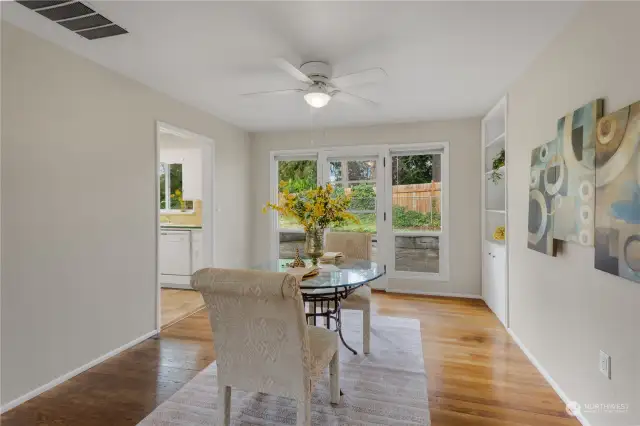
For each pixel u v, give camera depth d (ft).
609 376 5.47
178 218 18.20
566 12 6.40
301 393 5.26
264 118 14.12
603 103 5.60
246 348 5.45
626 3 5.02
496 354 9.07
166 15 6.48
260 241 16.75
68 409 6.73
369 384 7.58
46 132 7.43
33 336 7.18
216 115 13.69
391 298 14.29
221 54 8.16
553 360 7.47
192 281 5.15
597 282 5.79
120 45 7.71
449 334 10.40
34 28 6.93
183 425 6.24
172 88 10.52
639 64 4.75
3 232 6.65
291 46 7.75
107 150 8.95
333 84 8.92
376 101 11.84
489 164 13.67
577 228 6.28
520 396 7.12
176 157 17.98
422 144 14.71
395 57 8.31
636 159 4.65
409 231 15.19
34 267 7.20
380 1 6.05
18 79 6.90
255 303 5.14
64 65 7.83
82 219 8.27
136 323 9.90
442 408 6.72
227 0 6.02
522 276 9.40
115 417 6.49
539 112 8.18
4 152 6.66
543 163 7.75
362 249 11.19
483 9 6.32
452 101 11.85
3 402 6.66
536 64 8.36
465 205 14.33
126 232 9.55
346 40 7.48
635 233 4.68
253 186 16.80
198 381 7.79
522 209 9.41
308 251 8.87
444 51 8.02
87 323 8.38
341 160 15.88
